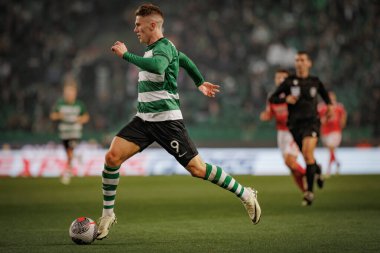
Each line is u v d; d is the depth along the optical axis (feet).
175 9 326.85
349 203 116.47
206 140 252.83
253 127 261.85
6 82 285.43
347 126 263.90
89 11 325.01
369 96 276.62
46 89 283.79
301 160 212.23
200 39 307.78
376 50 303.07
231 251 64.90
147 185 167.02
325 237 74.28
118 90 286.25
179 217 96.99
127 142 69.31
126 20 323.37
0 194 141.69
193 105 277.03
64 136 187.01
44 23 313.32
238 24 316.40
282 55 304.09
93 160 216.13
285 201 121.39
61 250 65.67
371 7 315.58
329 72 290.97
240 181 179.32
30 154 215.72
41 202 123.44
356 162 218.59
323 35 307.17
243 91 286.05
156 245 69.10
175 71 69.36
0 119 271.49
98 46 313.73
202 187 159.94
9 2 311.27
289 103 111.24
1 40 298.76
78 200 127.34
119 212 104.63
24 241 72.43
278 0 322.75
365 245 68.13
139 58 63.67
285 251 64.64
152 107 68.69
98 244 69.82
